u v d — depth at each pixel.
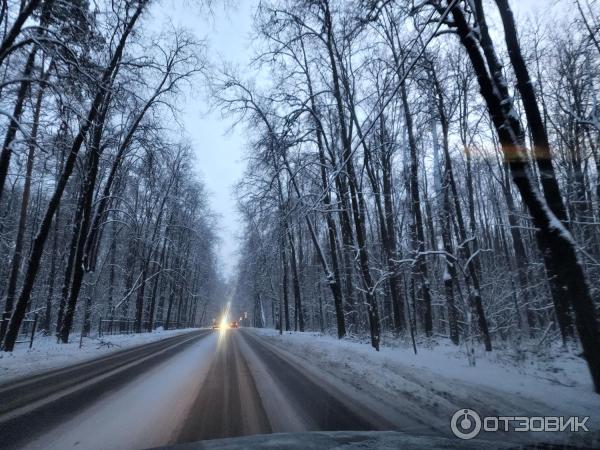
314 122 17.70
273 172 19.61
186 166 34.66
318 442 4.08
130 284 35.75
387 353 12.25
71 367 11.00
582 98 13.97
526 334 14.40
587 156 14.56
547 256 6.76
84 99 12.73
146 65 16.28
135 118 19.31
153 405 6.28
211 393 7.21
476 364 9.20
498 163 19.64
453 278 14.98
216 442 4.15
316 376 9.09
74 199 27.08
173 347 18.14
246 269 36.16
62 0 10.88
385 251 17.98
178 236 42.31
